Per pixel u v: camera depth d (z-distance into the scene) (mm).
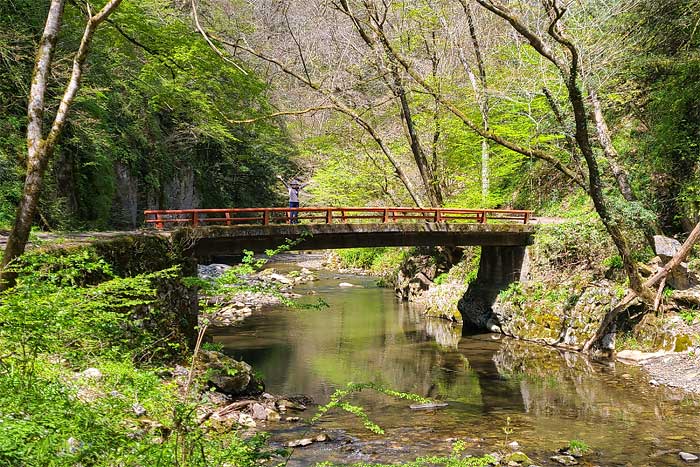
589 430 9062
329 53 19125
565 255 17172
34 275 3809
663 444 8367
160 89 14508
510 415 9938
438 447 8250
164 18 14727
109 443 3293
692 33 14469
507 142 14141
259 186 37312
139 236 10359
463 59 18391
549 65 14914
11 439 2668
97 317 3768
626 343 14031
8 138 13906
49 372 3502
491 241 17906
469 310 19266
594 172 12250
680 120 15398
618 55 14953
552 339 15953
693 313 13211
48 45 6613
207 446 3996
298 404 10273
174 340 10367
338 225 15539
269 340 16484
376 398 11008
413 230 16609
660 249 13828
